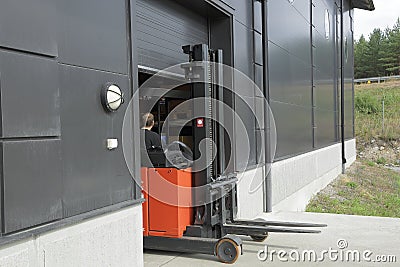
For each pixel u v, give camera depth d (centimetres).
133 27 430
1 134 284
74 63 355
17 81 297
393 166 2030
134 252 422
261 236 613
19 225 297
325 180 1355
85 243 360
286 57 966
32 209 308
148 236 542
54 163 329
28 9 306
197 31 672
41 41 316
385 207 1102
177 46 619
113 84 395
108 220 388
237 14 721
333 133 1520
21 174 299
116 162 403
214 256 538
